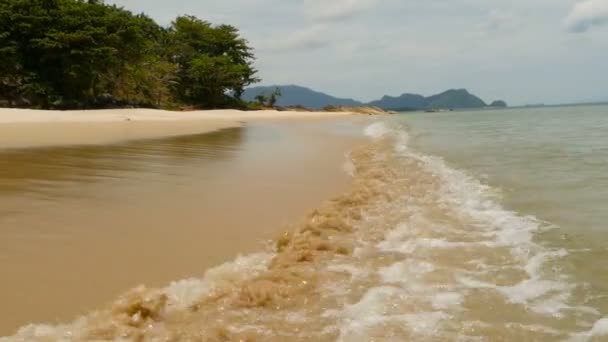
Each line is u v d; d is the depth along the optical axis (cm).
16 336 291
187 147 1355
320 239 482
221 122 3173
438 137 1831
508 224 545
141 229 512
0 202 609
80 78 3662
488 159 1069
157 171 892
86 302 337
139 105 4594
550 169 879
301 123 3391
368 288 374
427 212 606
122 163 980
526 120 3159
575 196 657
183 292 360
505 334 303
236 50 6894
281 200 676
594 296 354
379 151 1345
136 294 345
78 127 2047
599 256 431
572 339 295
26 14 3441
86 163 959
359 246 475
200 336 298
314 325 315
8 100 3444
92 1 4097
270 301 348
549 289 368
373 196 702
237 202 655
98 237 479
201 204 637
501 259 434
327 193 734
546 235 498
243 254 450
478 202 657
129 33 3928
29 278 374
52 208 586
